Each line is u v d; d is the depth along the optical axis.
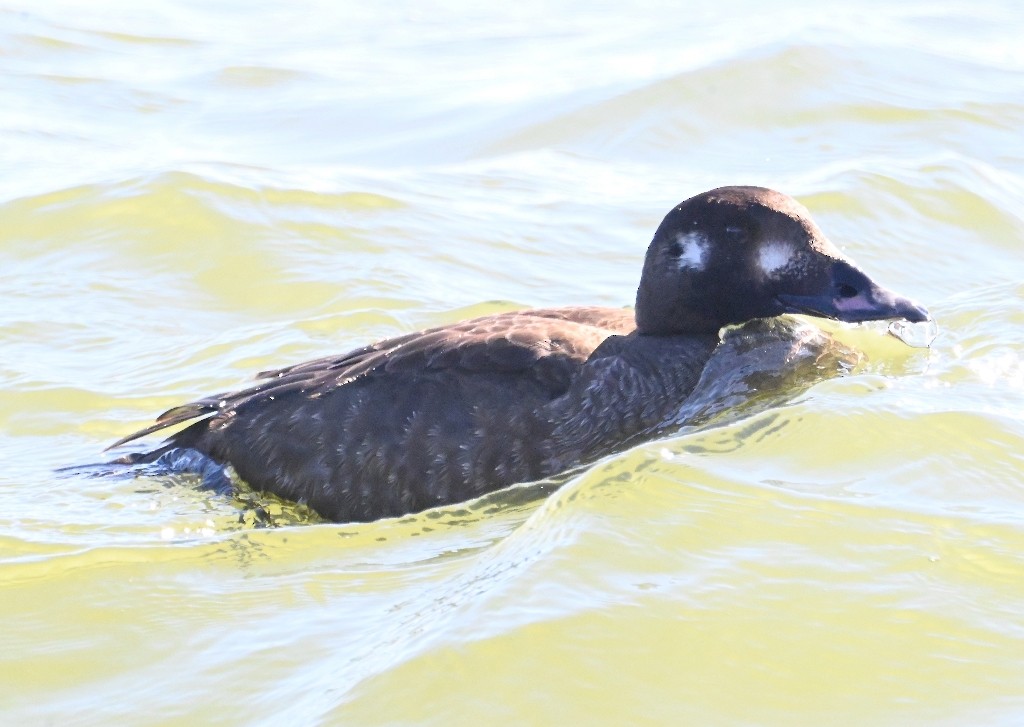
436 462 9.27
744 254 10.37
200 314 13.25
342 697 6.81
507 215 15.56
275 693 7.02
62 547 8.88
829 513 8.24
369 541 8.90
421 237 14.84
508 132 18.33
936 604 7.32
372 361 9.62
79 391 11.56
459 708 6.66
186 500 9.59
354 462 9.32
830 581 7.55
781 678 6.83
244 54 22.73
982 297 12.31
